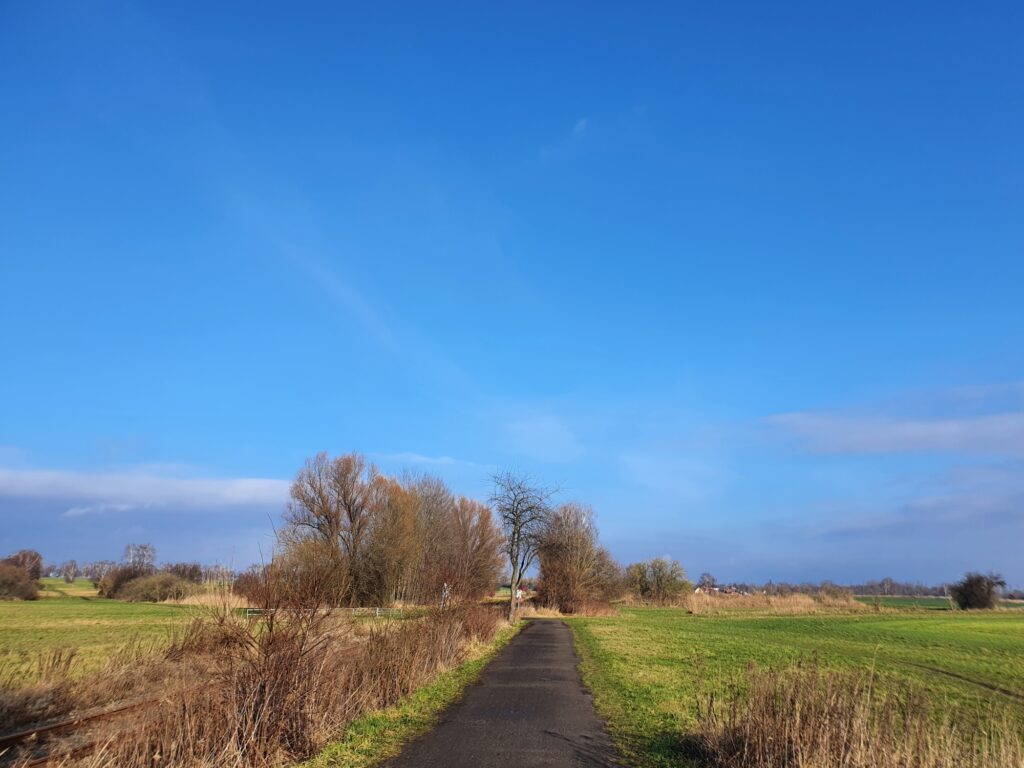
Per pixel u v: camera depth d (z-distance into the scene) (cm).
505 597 7600
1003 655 3272
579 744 1096
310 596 1081
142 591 6856
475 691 1647
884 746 820
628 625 4856
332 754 1001
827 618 6469
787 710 898
